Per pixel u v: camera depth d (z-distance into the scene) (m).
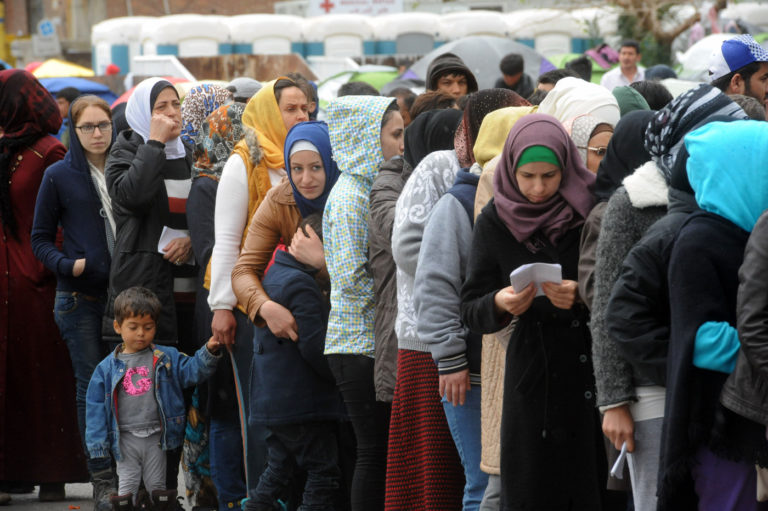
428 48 44.97
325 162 11.09
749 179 6.72
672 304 6.78
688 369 6.66
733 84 11.74
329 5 49.56
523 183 7.83
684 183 7.10
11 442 13.61
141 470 12.09
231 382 11.95
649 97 11.02
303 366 10.71
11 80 13.74
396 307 9.86
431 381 9.24
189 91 13.62
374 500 10.16
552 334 7.88
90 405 12.04
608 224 7.41
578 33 42.94
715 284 6.69
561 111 8.98
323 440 10.80
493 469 8.43
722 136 6.80
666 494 6.71
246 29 44.16
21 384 13.65
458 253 8.80
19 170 13.69
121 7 76.88
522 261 7.92
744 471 6.69
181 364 12.16
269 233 11.29
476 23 44.19
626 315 7.00
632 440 7.28
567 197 7.87
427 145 10.14
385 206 10.06
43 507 13.47
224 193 11.77
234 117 12.35
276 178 11.85
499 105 9.43
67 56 69.56
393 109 10.91
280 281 10.79
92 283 13.01
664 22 35.59
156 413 12.06
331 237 10.48
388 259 9.97
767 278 6.36
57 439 13.62
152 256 12.45
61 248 13.83
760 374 6.45
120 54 47.62
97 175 13.20
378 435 10.26
